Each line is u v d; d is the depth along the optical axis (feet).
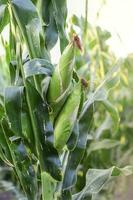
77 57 5.94
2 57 7.02
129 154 7.89
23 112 4.25
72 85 4.25
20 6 4.07
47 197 4.18
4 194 6.95
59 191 4.38
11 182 7.21
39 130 4.12
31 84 4.10
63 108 4.11
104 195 7.36
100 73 7.57
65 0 4.45
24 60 4.36
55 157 4.15
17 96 4.09
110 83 4.89
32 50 4.12
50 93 4.06
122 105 8.66
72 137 4.27
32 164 4.46
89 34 7.97
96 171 4.78
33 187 4.39
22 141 4.30
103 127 7.71
